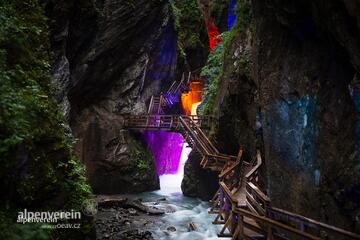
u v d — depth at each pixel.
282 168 8.41
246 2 13.99
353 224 5.88
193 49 29.92
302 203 7.46
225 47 15.97
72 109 18.11
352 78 6.22
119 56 19.09
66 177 6.67
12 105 4.88
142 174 20.50
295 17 7.48
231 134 14.73
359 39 5.26
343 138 6.31
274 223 7.04
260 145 11.50
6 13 6.55
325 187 6.64
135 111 21.20
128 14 17.70
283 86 8.55
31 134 5.39
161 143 25.34
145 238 10.80
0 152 4.62
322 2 5.95
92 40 16.33
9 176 4.94
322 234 6.64
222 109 14.37
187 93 30.84
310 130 7.32
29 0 7.81
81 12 14.19
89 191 7.28
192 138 17.20
